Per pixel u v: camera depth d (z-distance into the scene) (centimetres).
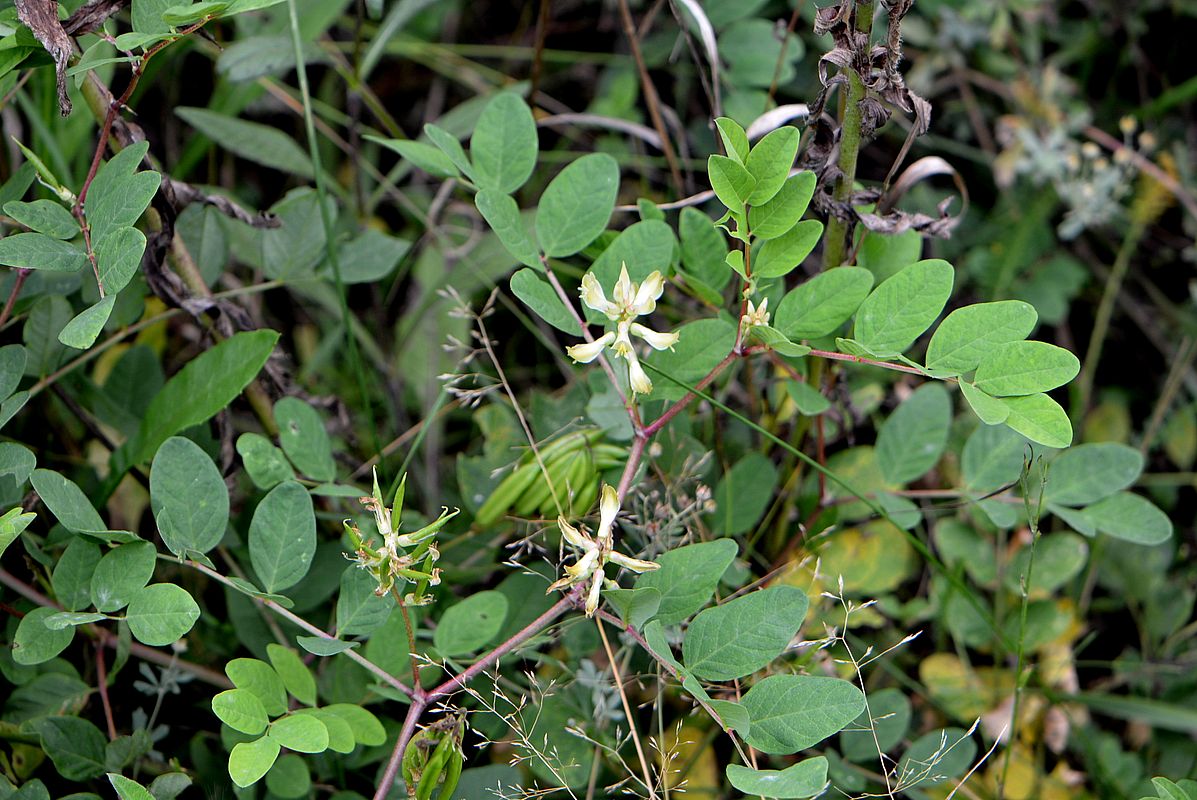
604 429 104
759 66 114
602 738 103
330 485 102
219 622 108
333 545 105
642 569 93
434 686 102
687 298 114
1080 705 111
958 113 135
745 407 111
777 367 107
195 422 101
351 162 122
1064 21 139
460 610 100
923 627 113
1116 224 132
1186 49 139
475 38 144
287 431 103
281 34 114
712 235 104
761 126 105
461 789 100
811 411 102
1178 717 107
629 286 95
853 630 111
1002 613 111
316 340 122
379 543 101
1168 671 113
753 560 110
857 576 109
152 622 94
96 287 104
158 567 107
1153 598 114
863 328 96
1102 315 122
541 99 132
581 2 142
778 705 93
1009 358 94
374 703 105
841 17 97
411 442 115
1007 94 133
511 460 108
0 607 101
